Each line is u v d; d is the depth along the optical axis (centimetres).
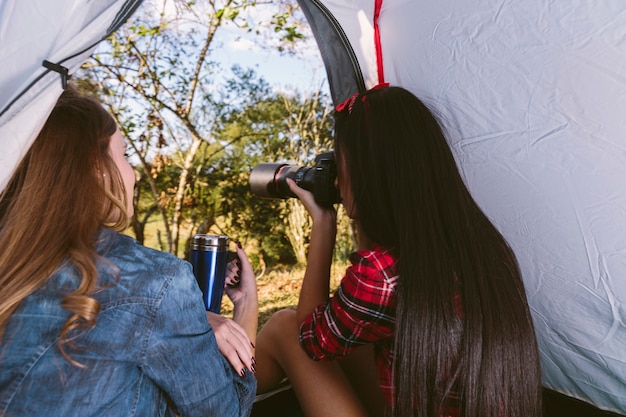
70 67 84
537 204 149
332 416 134
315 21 196
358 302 108
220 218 462
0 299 72
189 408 85
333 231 142
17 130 77
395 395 103
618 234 136
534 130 144
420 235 102
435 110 147
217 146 445
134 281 79
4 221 77
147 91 386
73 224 78
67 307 72
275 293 383
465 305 99
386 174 109
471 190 163
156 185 432
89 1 82
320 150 452
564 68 134
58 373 72
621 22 123
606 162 133
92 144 83
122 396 76
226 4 367
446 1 156
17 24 78
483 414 96
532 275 157
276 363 153
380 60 180
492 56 149
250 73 436
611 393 159
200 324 86
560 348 164
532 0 137
